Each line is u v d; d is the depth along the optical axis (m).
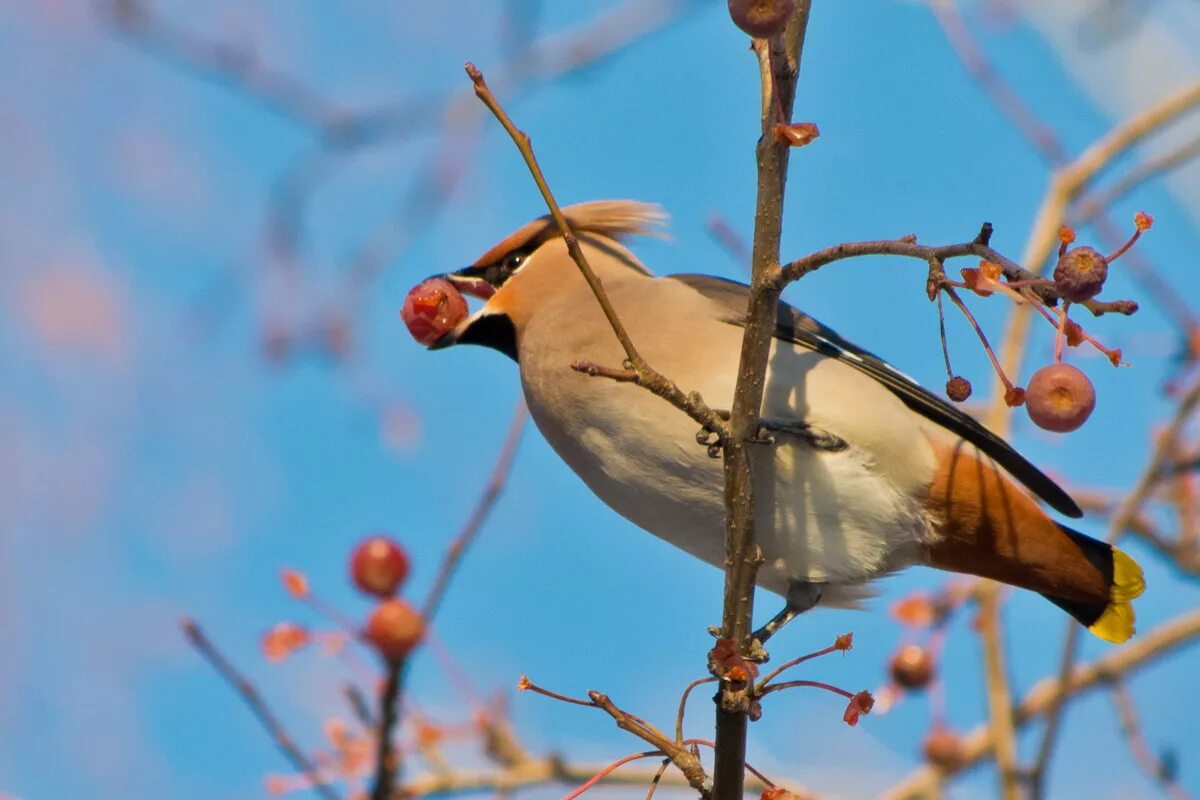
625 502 10.38
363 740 9.57
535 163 7.80
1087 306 6.78
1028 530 10.03
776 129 7.82
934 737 11.87
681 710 8.18
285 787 9.50
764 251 7.98
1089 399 6.82
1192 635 12.18
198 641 8.56
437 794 11.38
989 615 11.90
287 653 8.38
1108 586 10.18
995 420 12.36
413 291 10.12
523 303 10.99
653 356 10.09
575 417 10.33
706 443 9.55
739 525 8.28
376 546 7.53
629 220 11.32
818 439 9.95
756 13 7.30
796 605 10.48
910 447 9.98
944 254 7.07
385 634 7.27
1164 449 11.65
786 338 10.21
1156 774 12.15
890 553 10.27
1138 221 6.73
